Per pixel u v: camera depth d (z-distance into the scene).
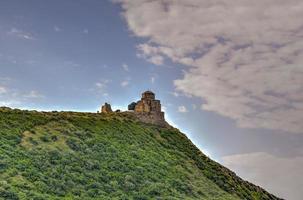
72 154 103.50
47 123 116.00
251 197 122.69
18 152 96.94
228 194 116.38
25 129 108.69
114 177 100.44
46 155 99.44
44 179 89.94
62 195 87.00
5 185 82.44
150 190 99.56
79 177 95.38
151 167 110.81
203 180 118.25
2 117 111.25
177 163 120.50
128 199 92.88
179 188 107.25
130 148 117.12
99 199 89.31
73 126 118.19
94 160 104.19
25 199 80.06
